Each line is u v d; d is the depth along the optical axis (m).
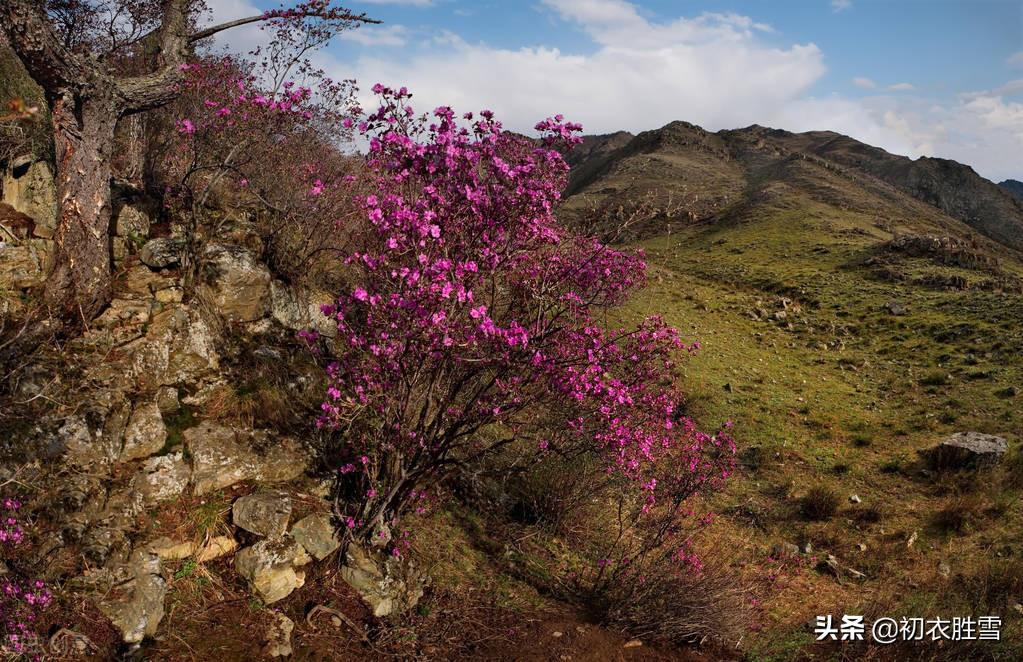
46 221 6.73
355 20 8.34
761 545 9.06
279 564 5.10
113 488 5.04
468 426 6.51
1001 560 8.51
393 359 5.11
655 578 6.46
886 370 18.17
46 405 5.04
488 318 4.57
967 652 6.15
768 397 15.31
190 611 4.69
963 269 31.61
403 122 4.75
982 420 13.80
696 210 69.44
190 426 5.82
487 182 4.81
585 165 154.25
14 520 4.31
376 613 5.34
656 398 6.66
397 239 4.52
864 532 9.70
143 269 6.89
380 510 5.73
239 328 7.21
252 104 7.68
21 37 5.18
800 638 6.46
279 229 8.43
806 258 39.81
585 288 6.24
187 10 8.06
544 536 7.59
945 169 132.62
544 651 5.62
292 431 6.36
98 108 5.91
